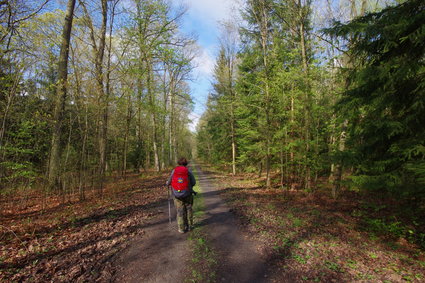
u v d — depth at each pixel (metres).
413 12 4.29
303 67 9.46
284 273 3.28
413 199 5.29
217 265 3.53
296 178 12.39
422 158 4.20
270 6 11.05
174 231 5.05
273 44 11.03
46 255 3.79
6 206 6.87
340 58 8.55
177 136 37.72
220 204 7.89
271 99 10.83
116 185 12.05
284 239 4.53
